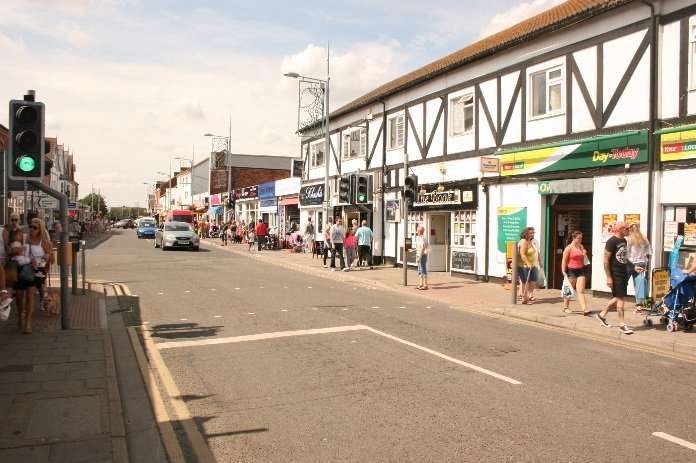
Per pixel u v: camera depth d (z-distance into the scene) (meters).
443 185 18.39
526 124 15.24
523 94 15.34
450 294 14.21
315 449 4.53
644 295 10.84
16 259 8.16
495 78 16.39
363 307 11.76
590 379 6.61
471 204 17.03
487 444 4.64
